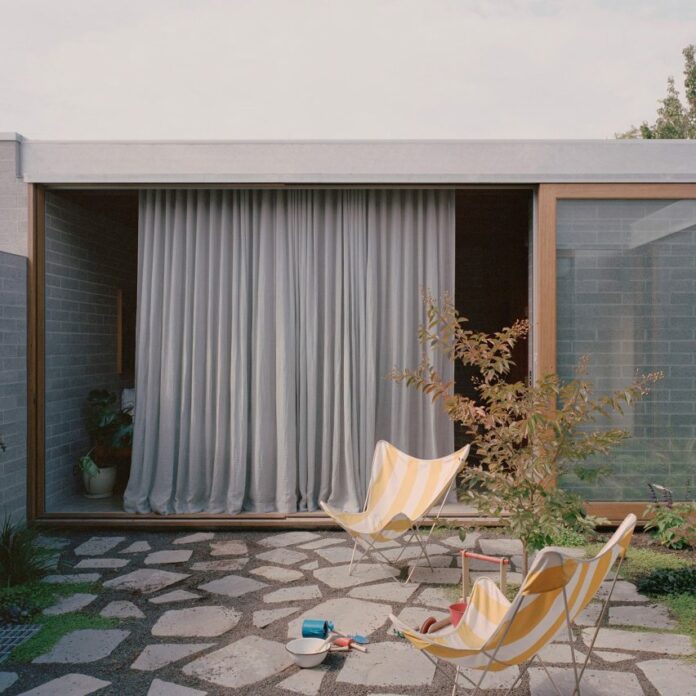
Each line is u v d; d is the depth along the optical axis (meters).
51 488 6.00
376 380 5.89
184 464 5.84
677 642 3.51
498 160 5.51
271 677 3.18
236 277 5.86
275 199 5.87
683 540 5.02
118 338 7.62
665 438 5.50
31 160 5.59
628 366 5.52
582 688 3.05
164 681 3.15
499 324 10.30
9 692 3.05
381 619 3.83
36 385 5.64
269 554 5.00
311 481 5.83
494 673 3.22
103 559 4.91
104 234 7.21
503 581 3.43
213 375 5.87
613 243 5.53
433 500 4.62
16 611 3.83
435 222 5.89
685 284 5.52
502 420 4.13
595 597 4.12
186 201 5.91
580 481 5.51
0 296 5.16
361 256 5.89
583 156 5.49
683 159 5.47
